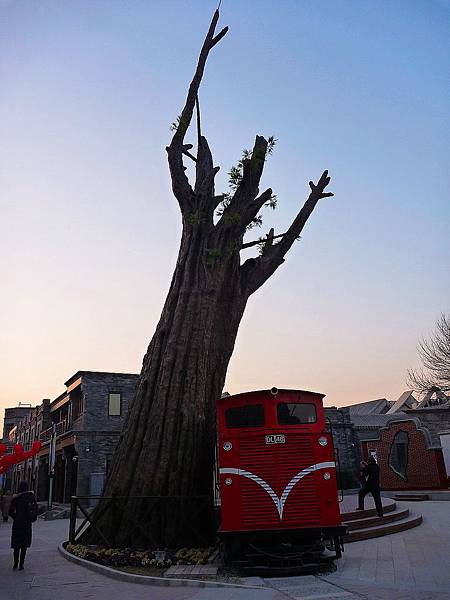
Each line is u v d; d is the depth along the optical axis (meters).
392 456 27.88
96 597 7.97
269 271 16.56
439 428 28.86
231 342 15.19
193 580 8.78
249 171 15.98
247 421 10.38
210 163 17.72
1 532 19.77
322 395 10.83
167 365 13.76
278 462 9.95
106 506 12.60
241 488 9.85
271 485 9.81
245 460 10.02
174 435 12.91
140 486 12.47
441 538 12.42
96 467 29.75
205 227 15.52
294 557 9.34
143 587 8.68
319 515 9.66
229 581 8.77
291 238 16.92
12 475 49.91
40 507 30.94
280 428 10.20
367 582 8.27
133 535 11.92
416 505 21.28
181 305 14.57
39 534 18.30
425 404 40.44
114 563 10.52
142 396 13.86
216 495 12.38
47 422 40.38
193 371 13.62
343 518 13.73
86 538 12.93
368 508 15.38
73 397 33.88
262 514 9.65
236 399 10.55
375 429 37.84
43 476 38.38
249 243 16.12
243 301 15.77
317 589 7.94
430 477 26.06
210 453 13.11
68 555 11.84
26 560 11.88
